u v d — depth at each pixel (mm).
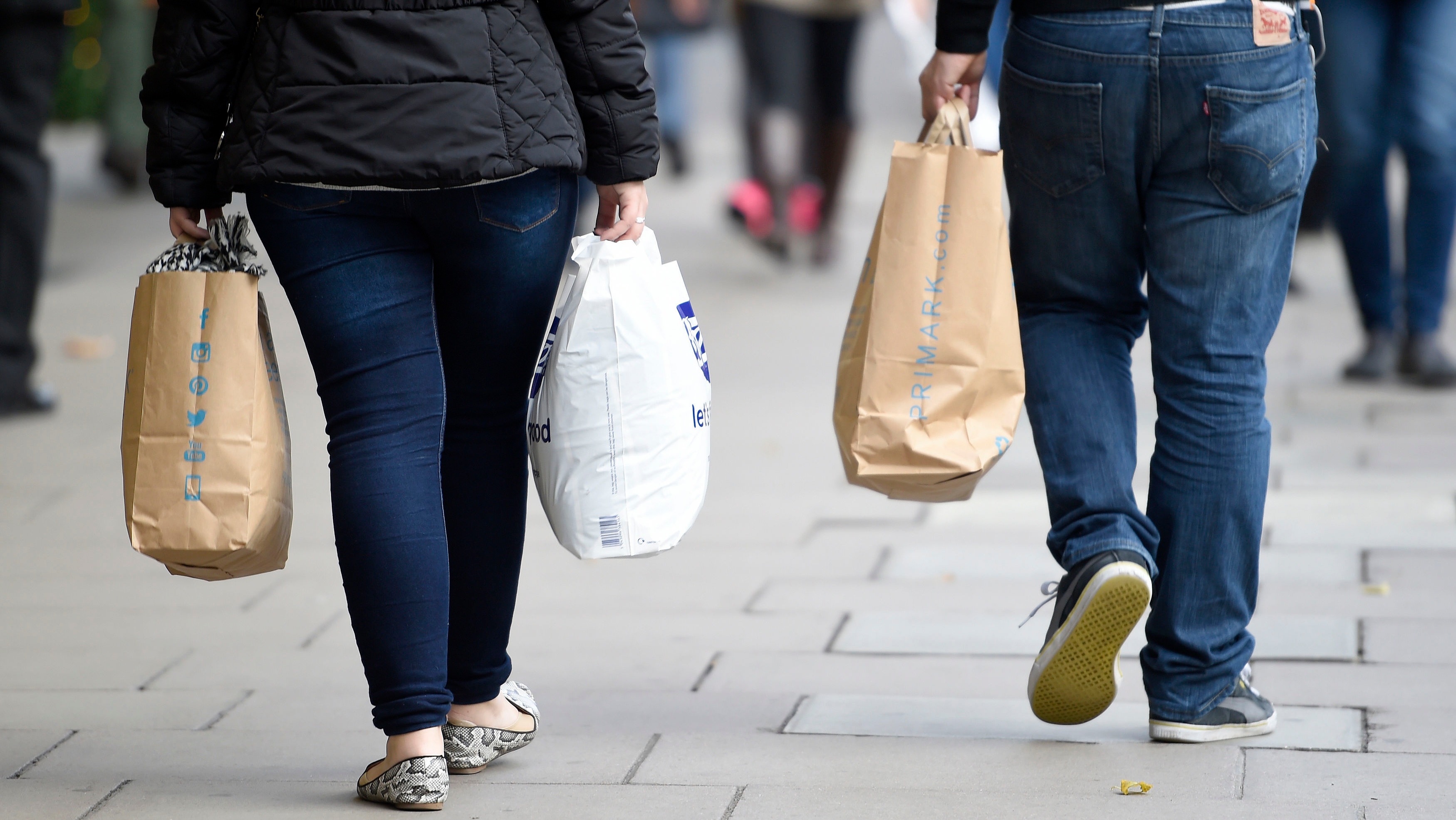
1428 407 17750
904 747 9297
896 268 8836
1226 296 8773
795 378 20750
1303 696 9914
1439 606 11562
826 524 14625
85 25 37219
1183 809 8211
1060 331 9273
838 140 28031
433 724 8320
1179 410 8938
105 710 10234
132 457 8070
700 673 10820
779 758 9148
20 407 18812
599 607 12406
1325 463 15617
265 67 7758
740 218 29125
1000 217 8766
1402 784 8484
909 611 12055
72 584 13156
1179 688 9172
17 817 8375
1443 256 18547
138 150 36125
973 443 8812
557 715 10031
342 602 12648
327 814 8352
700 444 8570
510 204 8008
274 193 7961
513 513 8742
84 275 28141
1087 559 8695
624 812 8344
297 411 19109
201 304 8070
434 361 8203
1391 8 18062
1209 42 8398
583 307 8336
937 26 8969
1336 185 18703
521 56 7801
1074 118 8664
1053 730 9547
